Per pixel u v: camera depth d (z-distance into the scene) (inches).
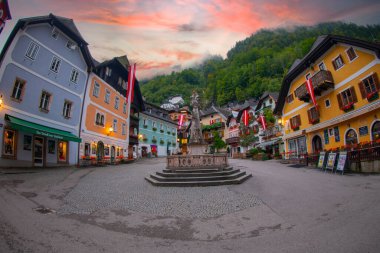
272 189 365.7
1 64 560.4
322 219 221.0
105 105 1037.2
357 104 673.0
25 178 448.1
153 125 1894.7
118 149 1149.7
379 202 263.0
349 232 184.9
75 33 796.6
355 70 677.9
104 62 1039.0
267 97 1487.5
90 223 225.5
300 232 192.9
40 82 677.9
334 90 767.1
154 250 168.2
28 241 174.1
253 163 944.3
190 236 195.5
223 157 492.1
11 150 580.7
